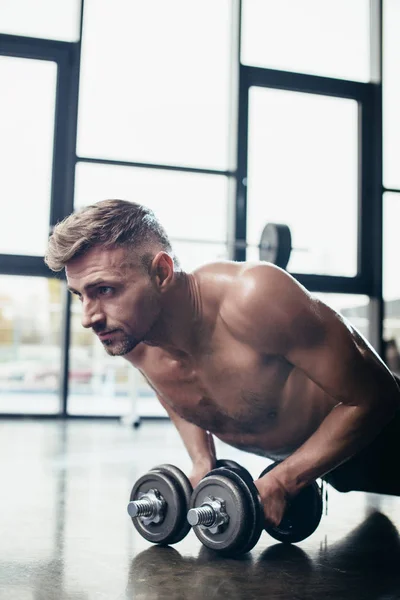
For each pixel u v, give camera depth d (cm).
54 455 309
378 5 575
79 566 126
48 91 516
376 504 211
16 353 547
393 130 581
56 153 511
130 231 121
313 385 138
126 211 123
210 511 127
